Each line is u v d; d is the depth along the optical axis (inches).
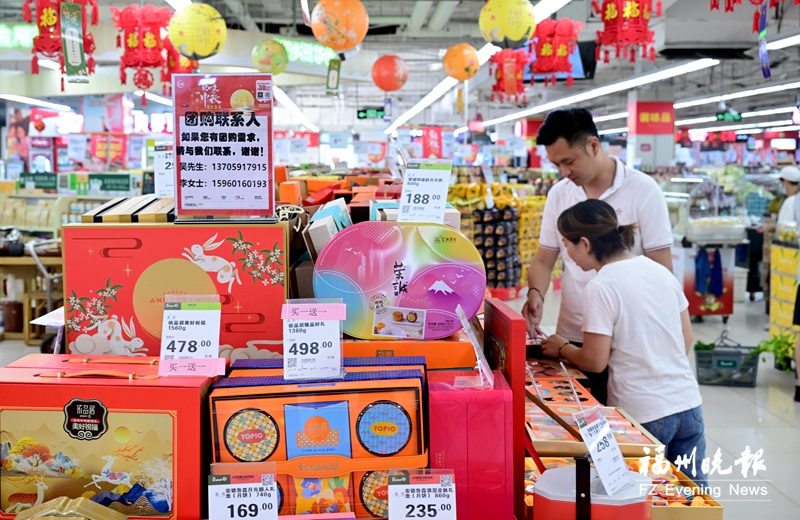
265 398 47.6
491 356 62.0
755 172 666.2
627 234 102.8
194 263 57.5
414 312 57.8
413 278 57.7
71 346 58.4
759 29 132.6
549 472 53.5
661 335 84.4
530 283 112.2
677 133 1255.5
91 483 48.5
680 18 421.4
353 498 47.8
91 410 48.1
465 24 569.0
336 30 250.5
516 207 383.2
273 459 47.7
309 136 824.9
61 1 235.8
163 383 48.3
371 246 57.6
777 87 534.6
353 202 98.2
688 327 90.4
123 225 57.4
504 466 49.5
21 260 267.7
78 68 241.8
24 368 51.6
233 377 50.8
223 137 56.8
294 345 49.4
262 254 57.6
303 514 47.2
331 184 163.0
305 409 47.7
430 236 57.8
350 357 55.5
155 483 48.3
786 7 397.4
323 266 57.8
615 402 85.5
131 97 690.2
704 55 483.5
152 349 58.1
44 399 48.1
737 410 193.9
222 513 45.7
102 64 529.0
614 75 748.0
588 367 84.1
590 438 49.2
